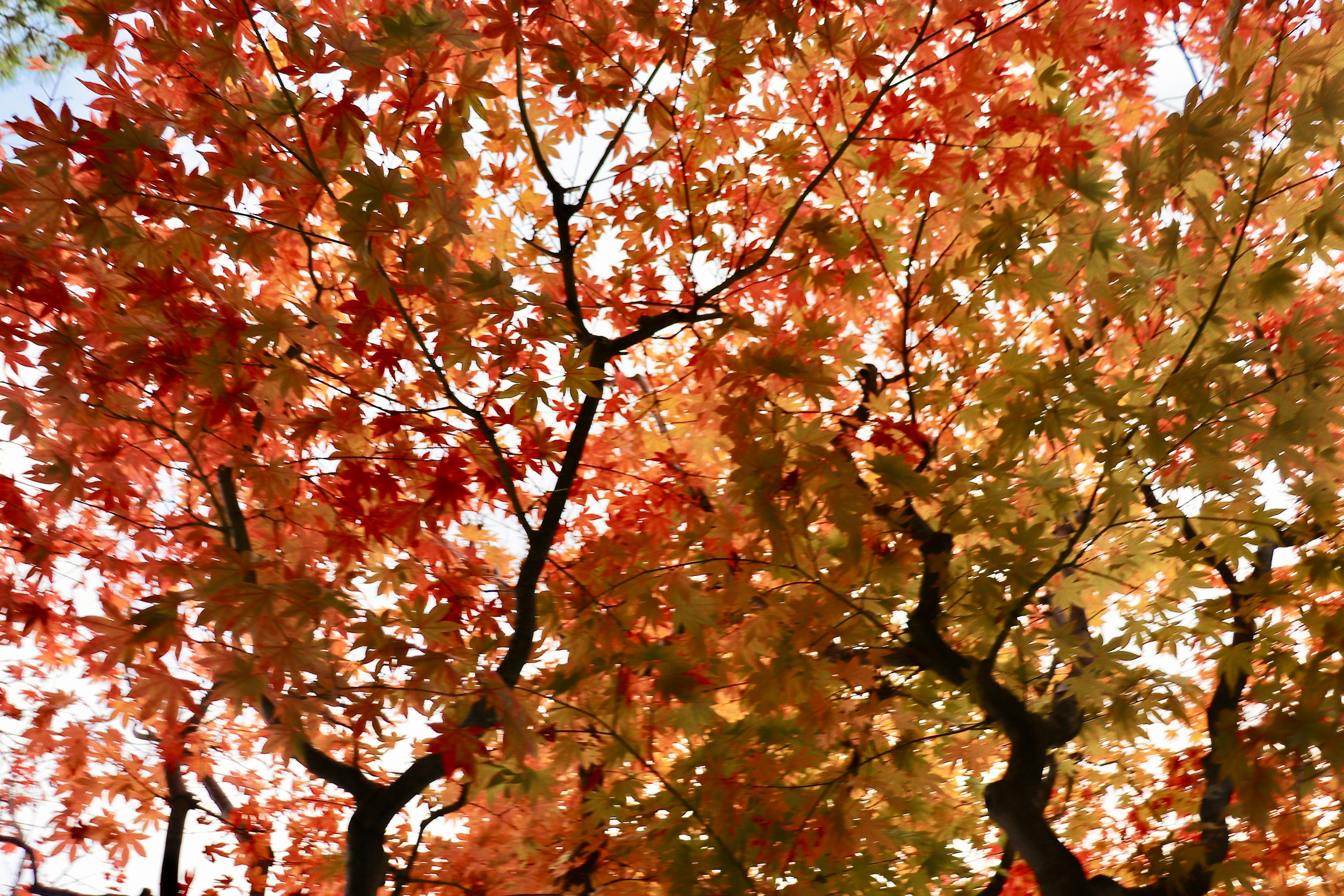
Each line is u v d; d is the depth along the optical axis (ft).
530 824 19.26
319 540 16.14
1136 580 18.53
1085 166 14.29
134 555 18.38
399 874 15.48
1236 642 16.56
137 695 11.80
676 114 16.16
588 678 16.74
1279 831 15.81
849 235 16.85
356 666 17.49
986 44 15.92
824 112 16.80
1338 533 14.90
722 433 14.46
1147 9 14.90
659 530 18.15
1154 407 13.51
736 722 18.11
